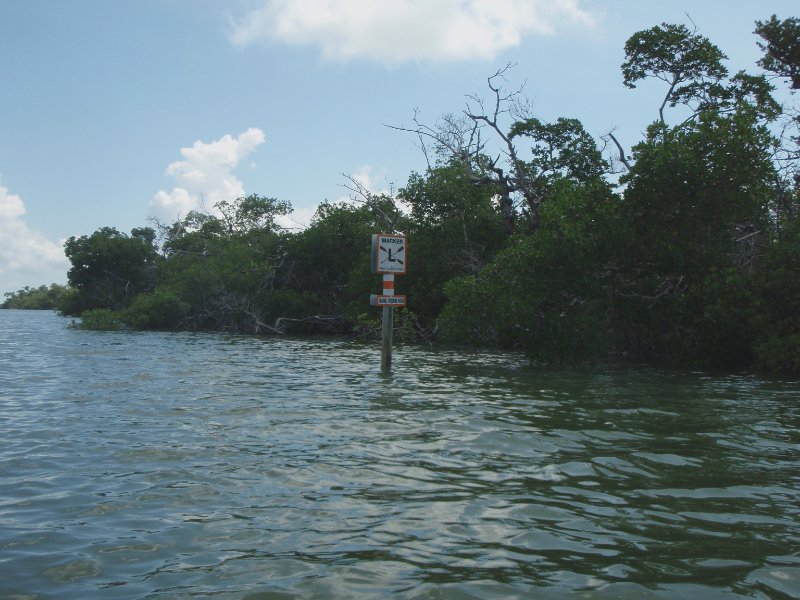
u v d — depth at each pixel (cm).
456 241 2708
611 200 1661
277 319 3203
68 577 342
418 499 472
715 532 409
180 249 4784
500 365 1557
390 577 340
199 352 1895
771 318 1589
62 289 10350
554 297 1648
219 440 669
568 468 561
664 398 1014
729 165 1542
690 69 2270
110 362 1556
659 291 1759
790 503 469
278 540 393
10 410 855
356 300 2883
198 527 416
